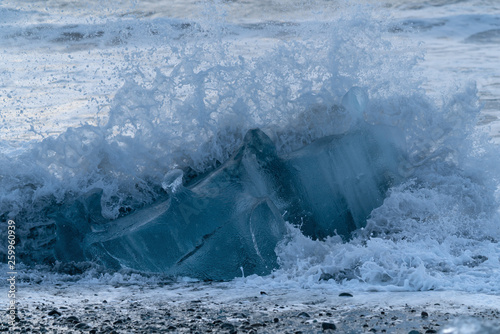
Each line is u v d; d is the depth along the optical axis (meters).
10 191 14.57
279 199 14.00
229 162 14.10
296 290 11.47
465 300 10.09
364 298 10.56
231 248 12.91
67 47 40.34
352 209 14.82
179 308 10.27
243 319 9.39
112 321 9.38
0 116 23.56
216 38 17.16
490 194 15.44
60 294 11.54
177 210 13.12
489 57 41.06
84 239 13.60
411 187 15.55
